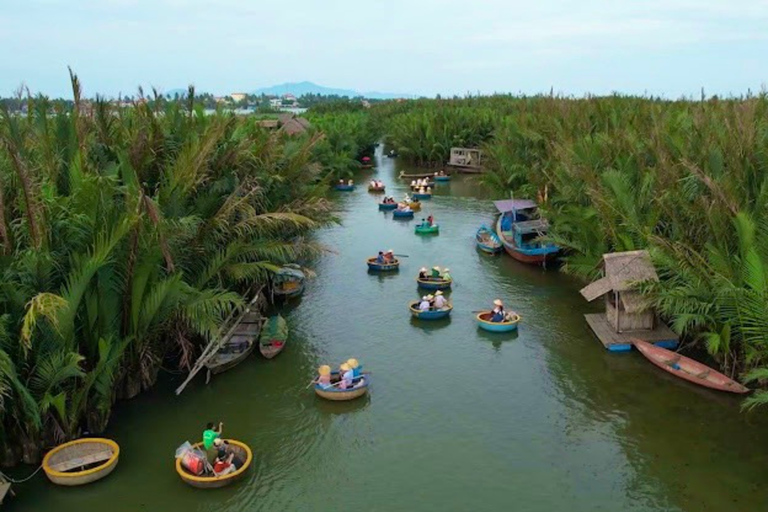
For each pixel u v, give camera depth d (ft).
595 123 152.35
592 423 66.49
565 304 101.50
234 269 77.05
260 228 81.51
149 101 87.71
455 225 157.79
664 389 73.05
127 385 70.28
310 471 58.85
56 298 49.03
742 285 66.64
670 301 71.77
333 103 425.69
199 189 79.97
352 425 66.54
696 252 73.20
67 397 59.93
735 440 62.64
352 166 258.16
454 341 87.81
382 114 363.76
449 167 262.88
